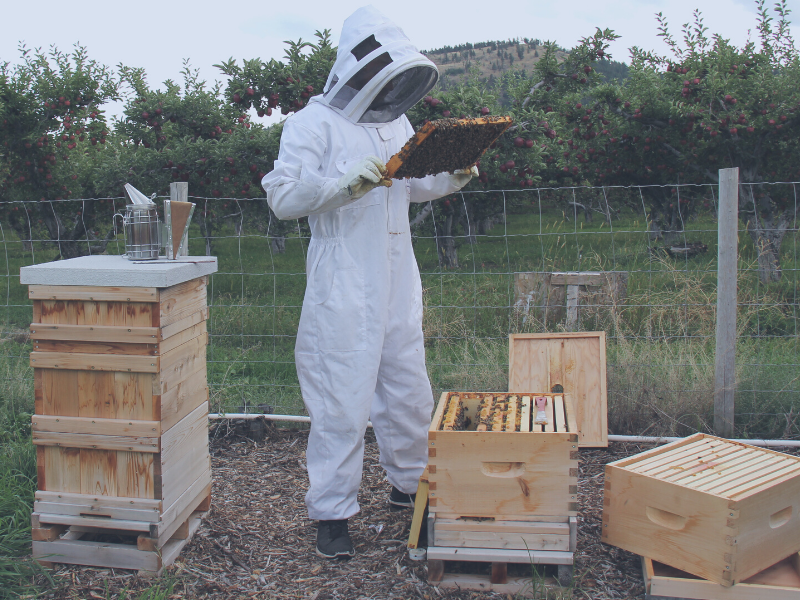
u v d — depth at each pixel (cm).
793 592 213
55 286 233
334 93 238
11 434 384
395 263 256
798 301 620
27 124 902
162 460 237
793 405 386
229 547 263
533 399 271
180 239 258
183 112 807
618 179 1056
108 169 730
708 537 217
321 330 246
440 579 235
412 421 273
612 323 525
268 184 240
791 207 904
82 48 948
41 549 245
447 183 268
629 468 244
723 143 870
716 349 373
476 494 229
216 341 634
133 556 239
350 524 285
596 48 741
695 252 980
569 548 227
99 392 237
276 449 374
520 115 637
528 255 1183
